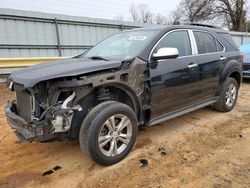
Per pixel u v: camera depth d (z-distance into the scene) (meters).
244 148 3.60
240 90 7.95
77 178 2.94
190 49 4.24
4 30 8.94
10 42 9.14
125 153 3.29
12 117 3.08
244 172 2.96
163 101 3.75
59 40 10.47
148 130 4.35
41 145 3.82
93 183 2.83
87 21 11.23
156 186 2.74
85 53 4.48
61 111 2.74
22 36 9.41
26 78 2.85
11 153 3.58
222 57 4.89
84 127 2.93
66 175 3.00
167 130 4.35
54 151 3.62
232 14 33.44
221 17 33.97
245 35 19.98
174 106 3.99
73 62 3.39
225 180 2.81
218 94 5.02
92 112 2.97
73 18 10.74
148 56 3.51
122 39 4.17
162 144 3.77
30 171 3.11
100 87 3.12
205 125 4.59
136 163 3.22
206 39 4.69
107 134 3.11
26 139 2.84
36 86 2.80
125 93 3.41
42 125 2.75
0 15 8.75
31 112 2.92
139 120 3.57
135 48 3.64
